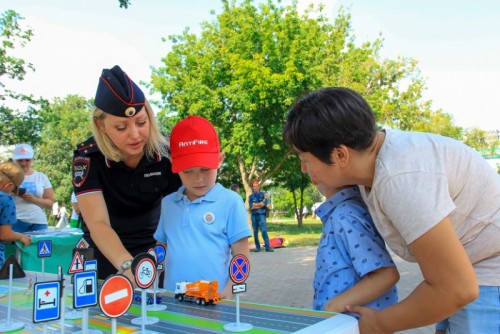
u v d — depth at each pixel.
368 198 1.60
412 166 1.43
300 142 1.52
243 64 18.16
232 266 1.63
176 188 2.85
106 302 1.26
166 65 20.55
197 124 2.40
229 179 25.91
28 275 2.62
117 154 2.51
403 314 1.44
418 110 28.64
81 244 2.45
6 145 13.55
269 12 19.22
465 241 1.65
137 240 2.93
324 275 1.83
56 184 42.28
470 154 1.60
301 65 18.48
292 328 1.33
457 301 1.35
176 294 1.83
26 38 13.74
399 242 1.61
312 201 45.06
